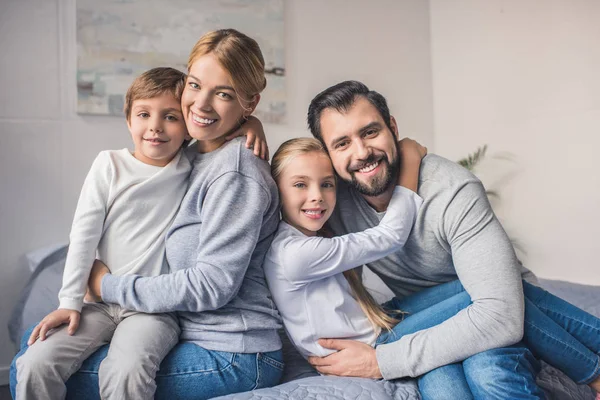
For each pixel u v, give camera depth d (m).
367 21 3.61
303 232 1.40
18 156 2.70
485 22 3.40
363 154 1.36
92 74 2.81
